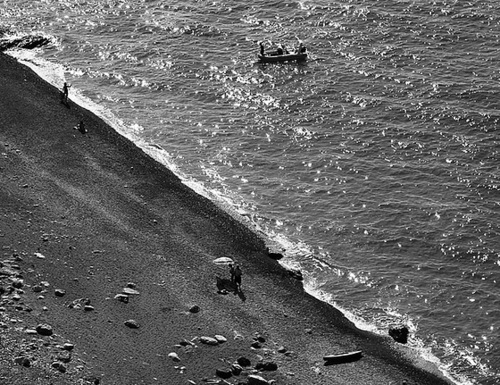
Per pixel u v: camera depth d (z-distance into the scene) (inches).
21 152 3257.9
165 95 3993.6
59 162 3253.0
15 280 2434.8
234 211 3213.6
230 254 2913.4
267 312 2628.0
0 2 4857.3
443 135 3634.4
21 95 3720.5
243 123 3774.6
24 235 2694.4
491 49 4261.8
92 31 4557.1
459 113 3762.3
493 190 3302.2
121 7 4798.2
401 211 3206.2
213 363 2305.6
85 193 3075.8
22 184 3016.7
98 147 3435.0
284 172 3457.2
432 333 2669.8
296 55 4220.0
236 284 2731.3
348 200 3282.5
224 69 4180.6
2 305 2304.4
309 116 3806.6
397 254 3009.4
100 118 3737.7
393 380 2418.8
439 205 3228.3
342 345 2546.8
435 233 3090.6
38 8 4788.4
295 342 2512.3
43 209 2886.3
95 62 4256.9
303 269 2935.5
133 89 4035.4
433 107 3814.0
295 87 4018.2
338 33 4471.0
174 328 2427.4
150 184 3255.4
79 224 2856.8
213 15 4702.3
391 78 4047.7
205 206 3191.4
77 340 2262.6
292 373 2347.4
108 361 2217.0
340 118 3779.5
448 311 2758.4
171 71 4173.2
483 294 2819.9
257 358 2370.8
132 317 2433.6
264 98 3949.3
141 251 2797.7
